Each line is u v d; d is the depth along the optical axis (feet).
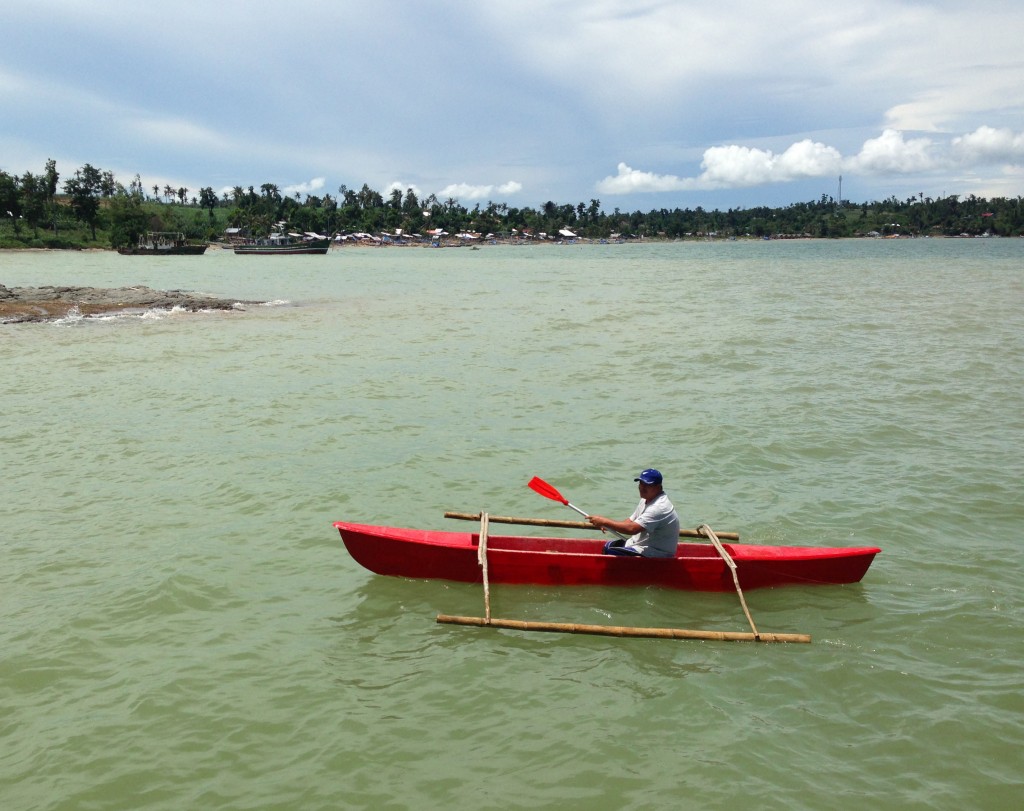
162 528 31.48
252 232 496.64
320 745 18.43
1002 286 141.49
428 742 18.52
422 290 152.46
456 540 27.53
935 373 59.62
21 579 27.07
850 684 20.94
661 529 26.16
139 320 98.53
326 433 44.83
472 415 48.80
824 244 618.85
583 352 71.72
